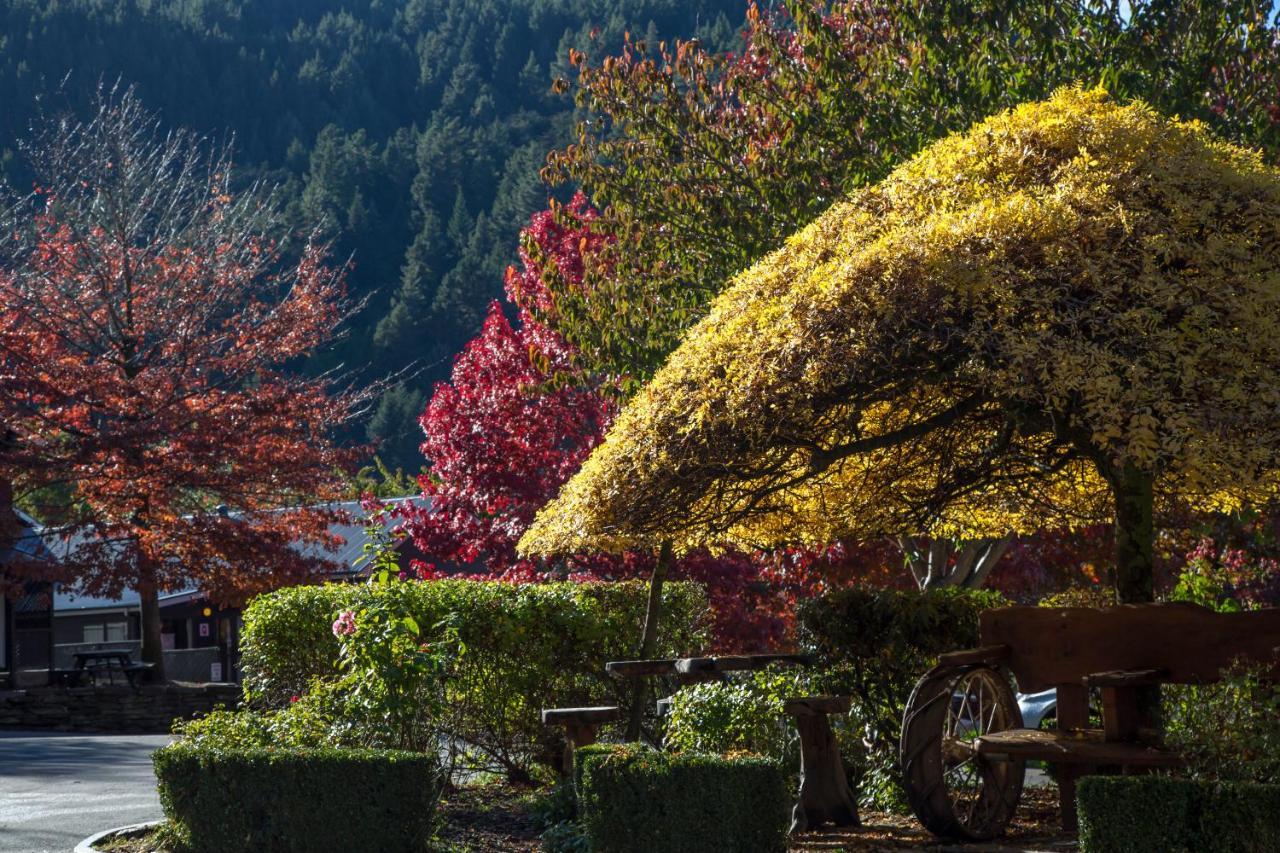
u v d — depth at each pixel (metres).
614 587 11.14
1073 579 17.47
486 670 10.58
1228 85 13.53
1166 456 6.93
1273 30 13.63
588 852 7.03
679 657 11.48
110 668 26.34
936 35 13.19
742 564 17.23
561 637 10.72
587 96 15.12
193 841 7.88
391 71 128.25
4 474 23.27
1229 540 18.19
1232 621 7.61
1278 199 7.53
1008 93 13.28
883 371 7.43
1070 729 8.11
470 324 82.50
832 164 14.19
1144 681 7.57
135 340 25.84
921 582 15.88
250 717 8.92
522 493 17.06
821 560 16.28
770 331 7.74
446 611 10.38
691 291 14.60
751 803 6.53
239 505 24.19
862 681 9.09
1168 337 6.82
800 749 8.60
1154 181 7.54
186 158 31.55
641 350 14.47
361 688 8.84
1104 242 7.28
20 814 10.75
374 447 25.88
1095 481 10.23
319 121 114.38
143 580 22.89
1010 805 8.26
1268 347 6.83
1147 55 12.87
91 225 26.53
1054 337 6.93
